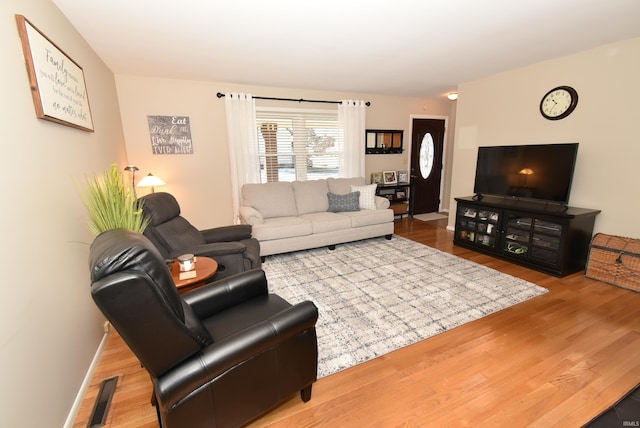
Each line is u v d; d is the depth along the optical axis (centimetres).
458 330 207
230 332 139
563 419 138
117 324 86
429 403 147
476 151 414
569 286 272
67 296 155
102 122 278
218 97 411
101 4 189
